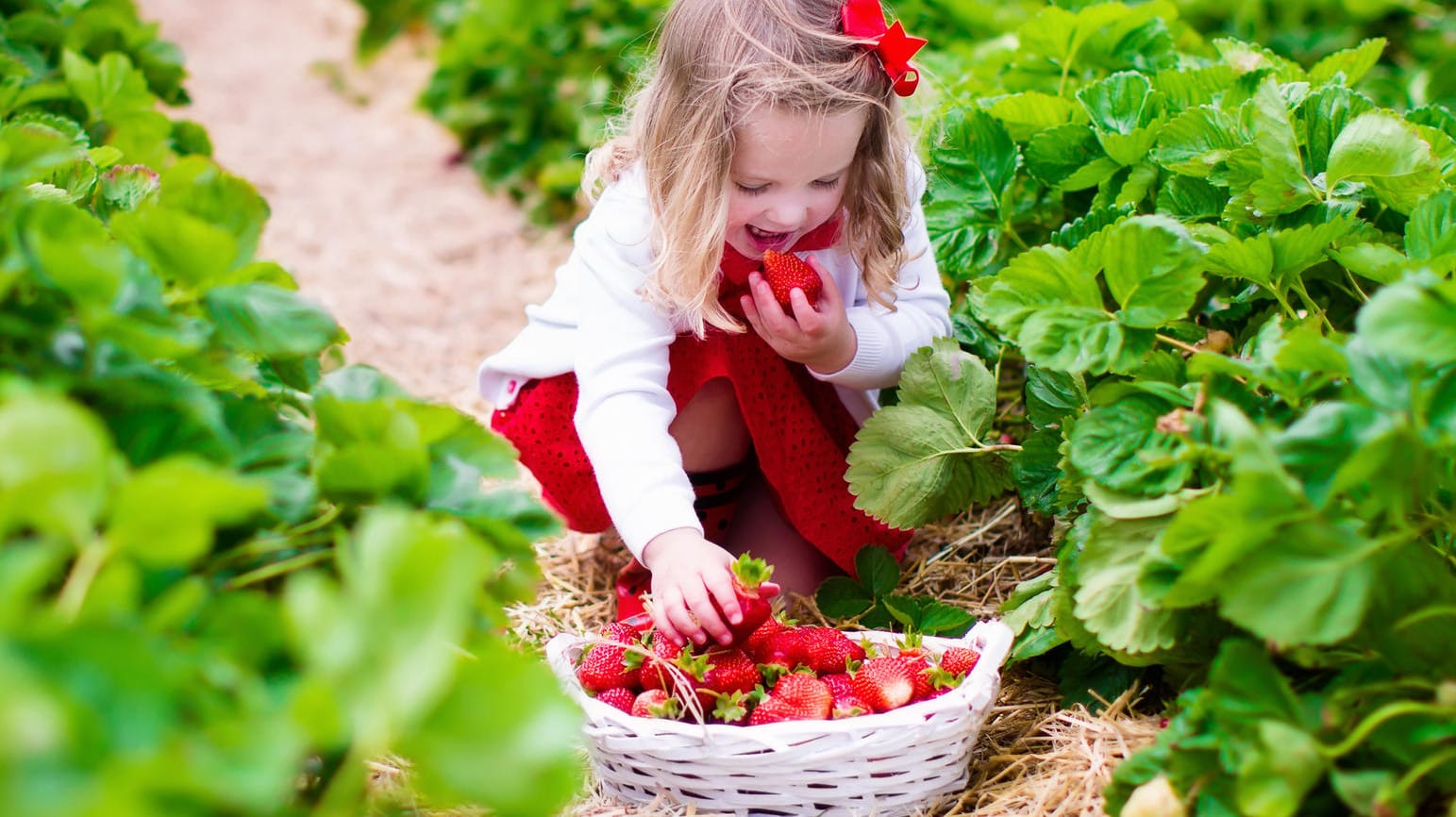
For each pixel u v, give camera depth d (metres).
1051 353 1.41
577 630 1.91
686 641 1.50
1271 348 1.31
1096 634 1.40
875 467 1.75
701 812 1.40
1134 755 1.23
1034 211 2.28
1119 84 2.15
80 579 0.83
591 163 1.95
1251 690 1.16
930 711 1.37
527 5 4.12
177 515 0.85
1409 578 1.17
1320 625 1.06
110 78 2.32
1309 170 1.88
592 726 1.41
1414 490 1.13
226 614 0.94
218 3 7.29
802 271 1.76
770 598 1.89
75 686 0.74
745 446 1.99
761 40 1.64
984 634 1.53
